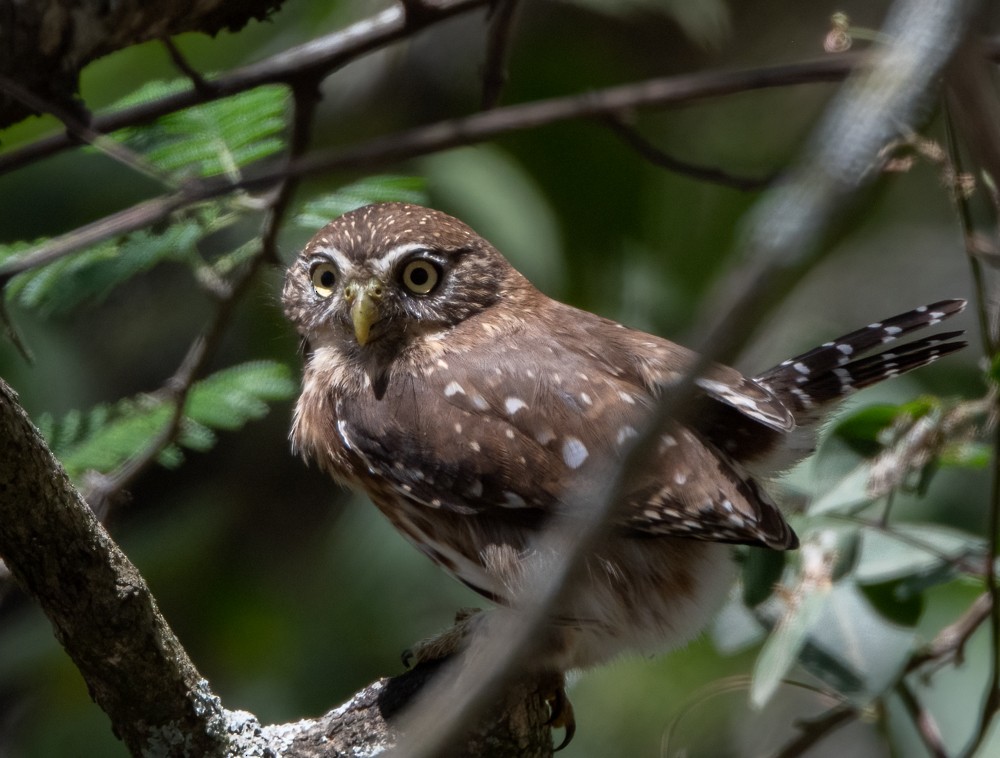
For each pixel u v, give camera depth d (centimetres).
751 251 243
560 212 1321
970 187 694
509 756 648
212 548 1337
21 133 985
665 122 1384
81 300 773
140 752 602
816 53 1480
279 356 1108
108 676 580
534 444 752
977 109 313
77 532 541
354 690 1241
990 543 734
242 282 817
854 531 793
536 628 313
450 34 1420
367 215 835
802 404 817
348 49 816
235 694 1272
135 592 563
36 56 755
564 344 798
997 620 747
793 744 881
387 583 1262
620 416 747
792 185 239
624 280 1303
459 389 778
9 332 731
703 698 934
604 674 1336
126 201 1210
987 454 784
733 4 1506
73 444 861
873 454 788
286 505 1366
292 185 778
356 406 804
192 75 766
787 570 823
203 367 831
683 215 1339
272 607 1324
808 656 798
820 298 1516
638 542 740
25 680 1252
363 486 827
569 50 1377
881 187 809
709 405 757
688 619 764
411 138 672
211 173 768
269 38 1283
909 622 800
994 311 776
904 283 1561
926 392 1237
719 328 246
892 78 239
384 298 804
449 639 728
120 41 794
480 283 832
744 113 1434
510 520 762
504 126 670
